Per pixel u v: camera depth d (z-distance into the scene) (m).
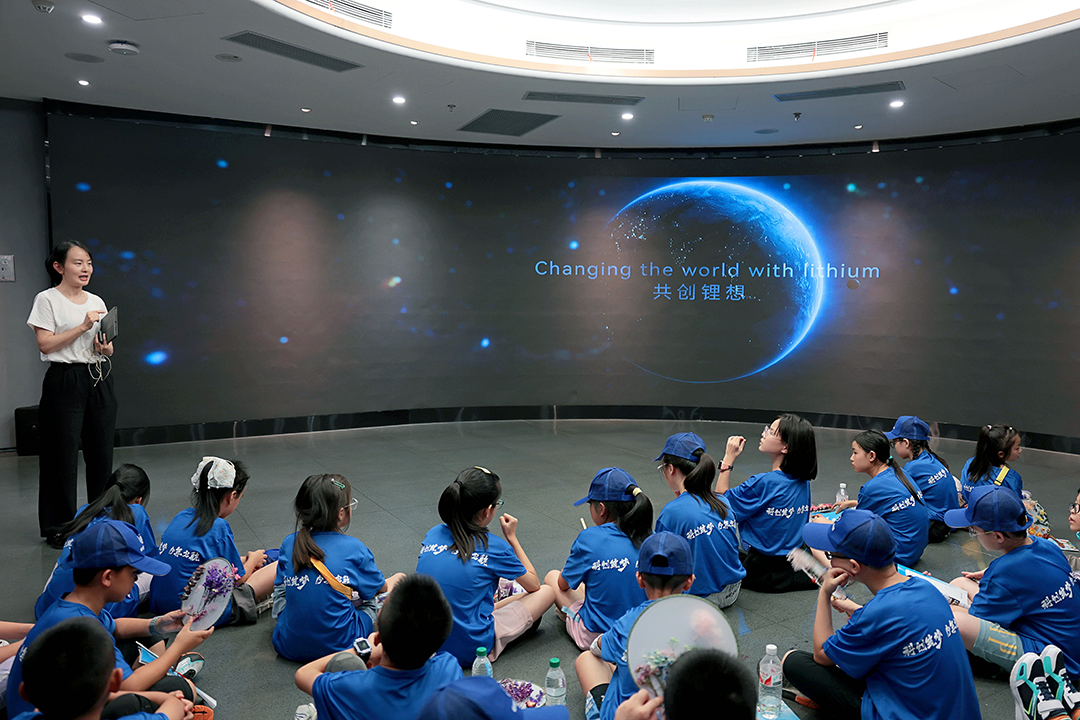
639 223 9.96
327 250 9.00
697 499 3.72
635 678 1.93
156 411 8.16
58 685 1.61
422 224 9.48
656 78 6.85
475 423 9.76
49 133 7.43
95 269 7.75
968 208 8.74
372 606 3.32
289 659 3.25
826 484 6.43
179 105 7.67
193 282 8.27
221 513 3.55
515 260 9.84
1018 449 4.64
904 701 2.36
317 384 9.05
